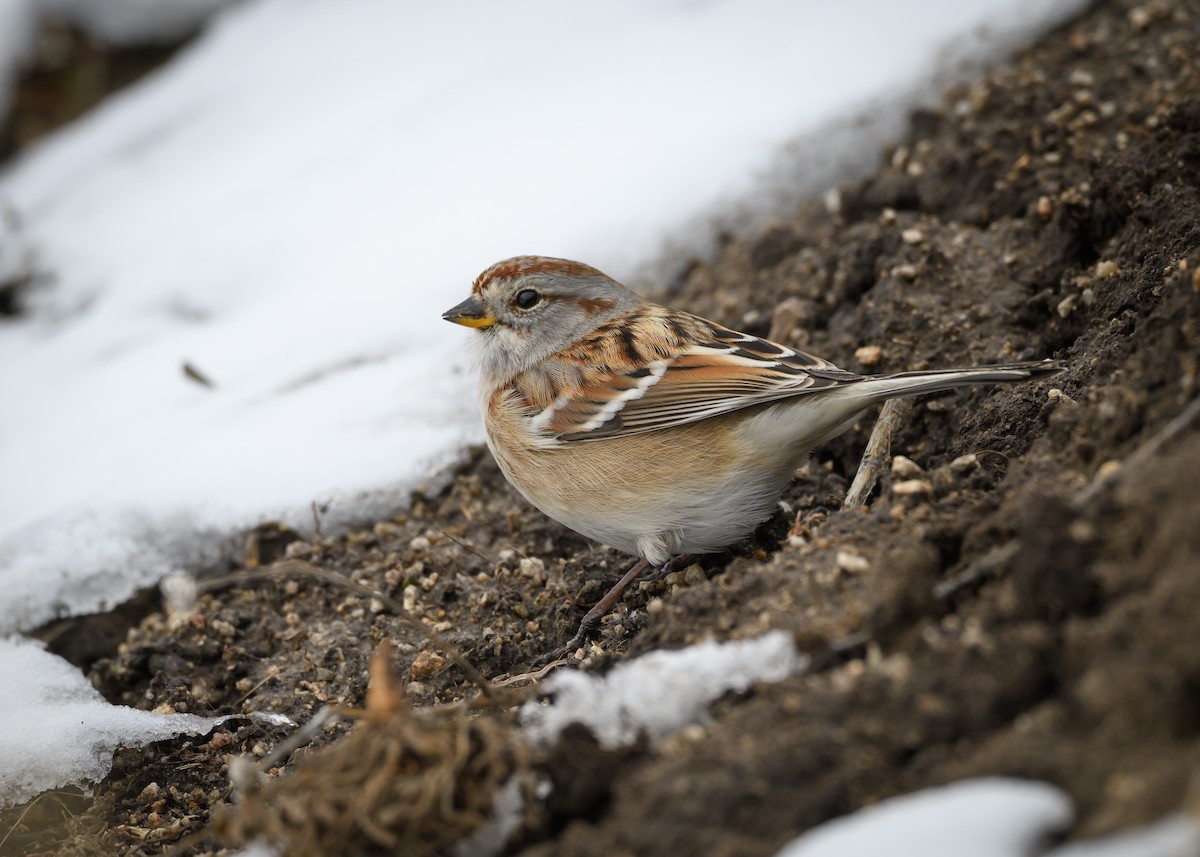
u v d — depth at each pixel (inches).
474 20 694.5
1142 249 357.7
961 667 229.3
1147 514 226.4
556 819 242.7
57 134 733.3
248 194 611.5
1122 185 385.4
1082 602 228.4
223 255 579.5
